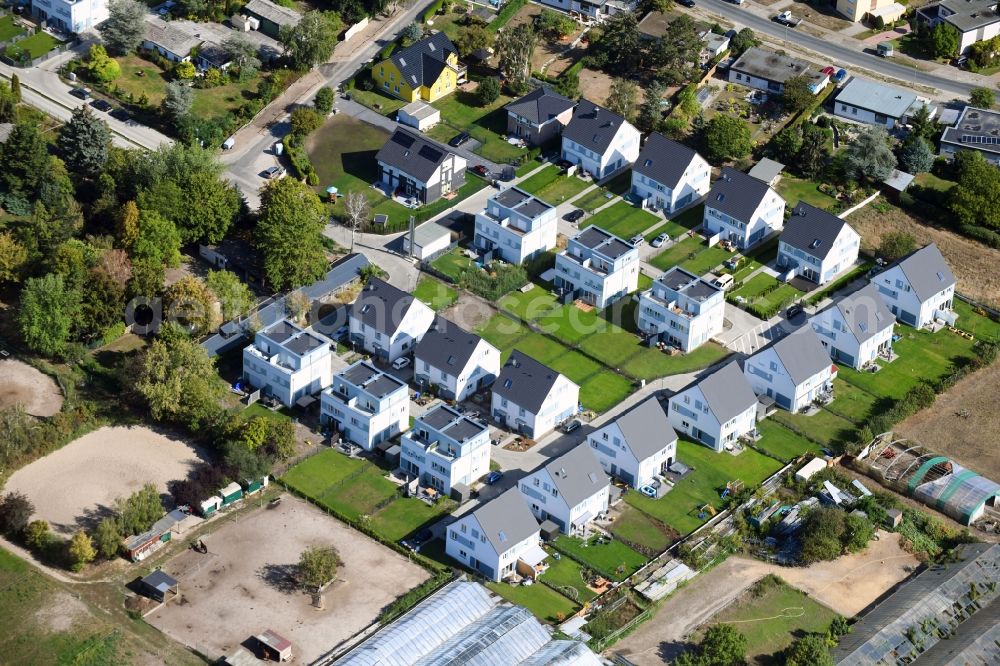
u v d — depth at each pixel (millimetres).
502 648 194750
